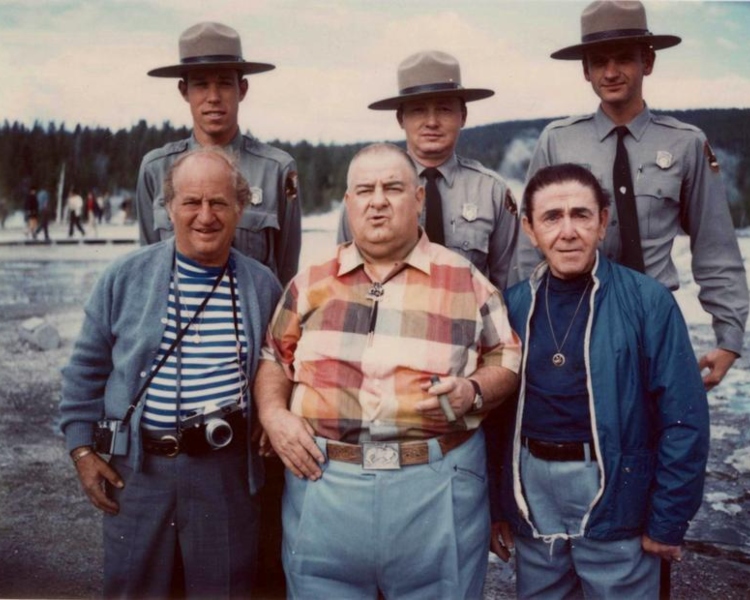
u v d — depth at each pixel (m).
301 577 2.19
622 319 2.11
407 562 2.12
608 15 2.59
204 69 2.75
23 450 3.90
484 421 2.32
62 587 3.18
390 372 2.07
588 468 2.11
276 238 2.90
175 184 2.20
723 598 3.07
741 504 3.44
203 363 2.22
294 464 2.13
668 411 2.09
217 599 2.30
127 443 2.21
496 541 2.37
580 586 2.29
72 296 4.06
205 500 2.24
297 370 2.19
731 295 2.67
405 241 2.14
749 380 3.61
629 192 2.64
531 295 2.22
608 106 2.68
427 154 2.77
